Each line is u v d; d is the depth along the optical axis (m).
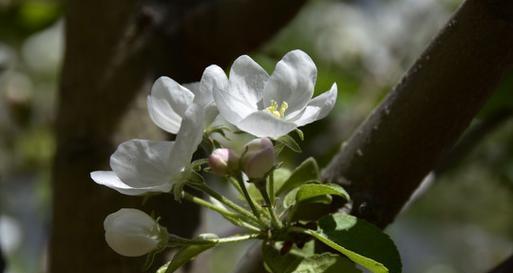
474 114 0.85
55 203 0.96
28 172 1.81
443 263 2.23
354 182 0.86
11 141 1.77
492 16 0.83
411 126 0.86
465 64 0.84
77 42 0.97
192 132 0.82
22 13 1.41
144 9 0.98
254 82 0.84
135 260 0.94
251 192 0.86
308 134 1.32
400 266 0.82
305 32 1.74
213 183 1.23
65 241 0.95
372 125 0.86
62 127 0.97
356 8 1.85
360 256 0.80
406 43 1.74
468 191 1.87
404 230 2.14
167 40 0.98
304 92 0.83
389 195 0.86
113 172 0.83
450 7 1.79
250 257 0.89
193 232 0.95
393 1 1.83
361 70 1.60
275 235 0.84
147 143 0.82
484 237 2.07
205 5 0.98
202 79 0.83
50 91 1.88
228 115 0.82
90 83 0.97
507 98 1.09
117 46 0.97
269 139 0.82
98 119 0.96
